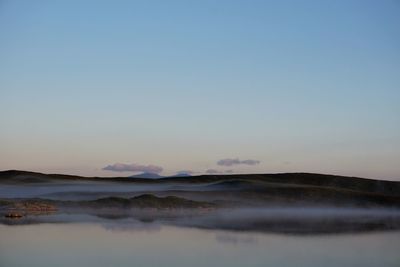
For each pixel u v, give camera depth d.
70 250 20.92
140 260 18.72
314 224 36.62
